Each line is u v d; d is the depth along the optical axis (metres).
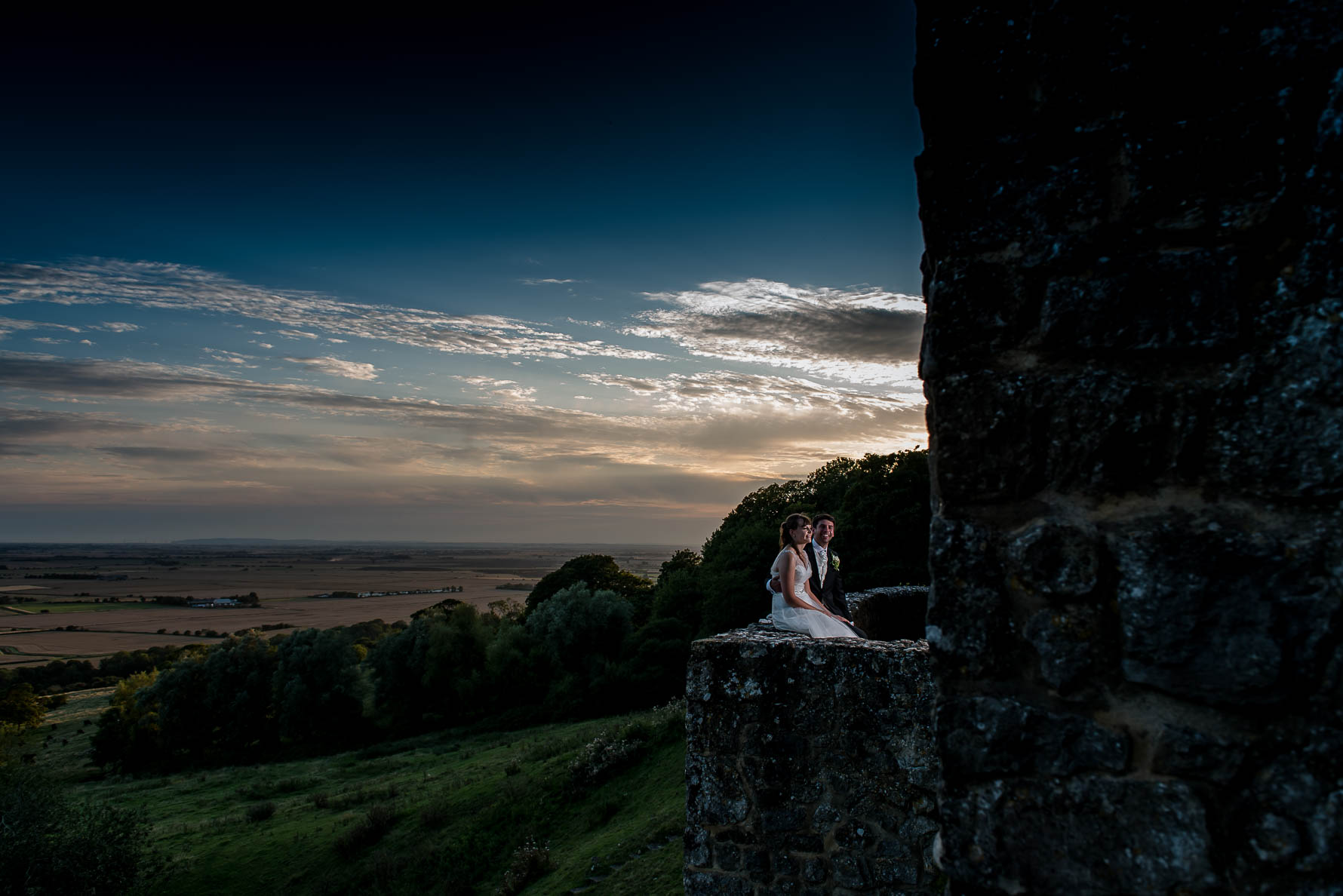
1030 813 1.52
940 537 1.69
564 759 20.81
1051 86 1.63
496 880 15.49
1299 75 1.48
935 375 1.73
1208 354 1.50
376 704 53.38
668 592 45.03
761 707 4.50
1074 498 1.58
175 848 24.88
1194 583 1.44
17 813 22.09
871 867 4.20
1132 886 1.42
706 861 4.49
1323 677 1.35
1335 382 1.39
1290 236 1.46
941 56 1.73
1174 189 1.53
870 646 4.42
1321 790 1.32
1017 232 1.65
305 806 29.05
